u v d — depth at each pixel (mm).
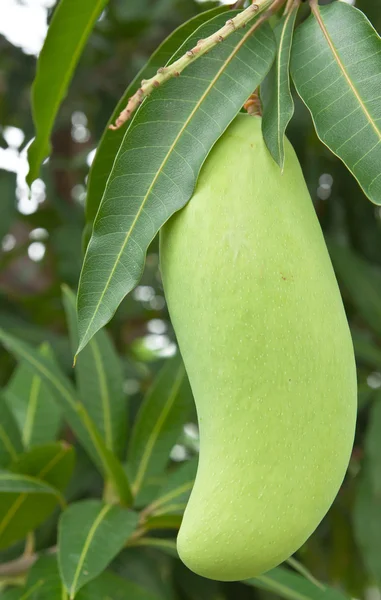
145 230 456
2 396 706
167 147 460
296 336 436
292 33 474
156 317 1293
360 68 457
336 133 454
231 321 438
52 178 1295
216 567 434
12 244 1548
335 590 635
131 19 1091
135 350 1514
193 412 833
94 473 1007
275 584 638
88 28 550
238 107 462
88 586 621
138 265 457
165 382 709
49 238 1296
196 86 463
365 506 860
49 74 560
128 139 459
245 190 452
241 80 464
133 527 601
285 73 465
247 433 432
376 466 852
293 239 447
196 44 470
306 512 434
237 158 458
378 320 962
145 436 704
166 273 465
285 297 438
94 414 704
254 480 430
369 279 969
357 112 454
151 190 458
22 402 775
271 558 434
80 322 456
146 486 685
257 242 443
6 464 683
